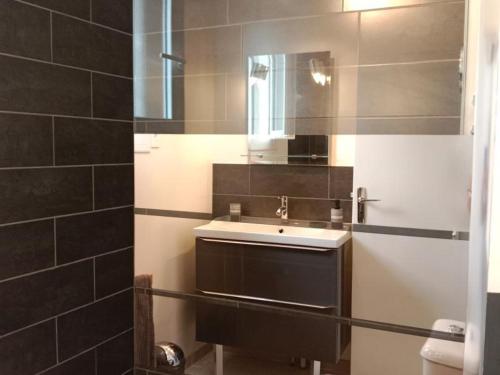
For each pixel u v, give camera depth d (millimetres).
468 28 1334
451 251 1501
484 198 1230
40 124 1246
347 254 1736
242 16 1677
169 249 1783
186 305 1870
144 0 1611
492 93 1188
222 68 1723
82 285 1427
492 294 1158
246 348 1816
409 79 1462
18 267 1212
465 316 1434
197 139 1848
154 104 1670
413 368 1554
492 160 1162
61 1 1288
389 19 1466
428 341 1510
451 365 1441
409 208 1595
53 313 1325
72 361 1403
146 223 1689
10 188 1178
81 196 1399
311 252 1759
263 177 1921
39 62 1231
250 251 1868
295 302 1758
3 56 1140
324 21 1566
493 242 1148
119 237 1576
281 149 1830
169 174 1777
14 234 1195
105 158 1491
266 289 1840
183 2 1711
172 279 1802
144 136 1650
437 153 1491
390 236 1643
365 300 1667
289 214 1906
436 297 1506
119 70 1527
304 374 1726
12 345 1211
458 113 1401
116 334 1583
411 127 1505
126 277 1617
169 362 1763
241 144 1904
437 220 1531
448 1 1358
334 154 1778
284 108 1698
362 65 1532
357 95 1560
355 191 1741
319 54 1594
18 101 1182
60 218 1328
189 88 1748
